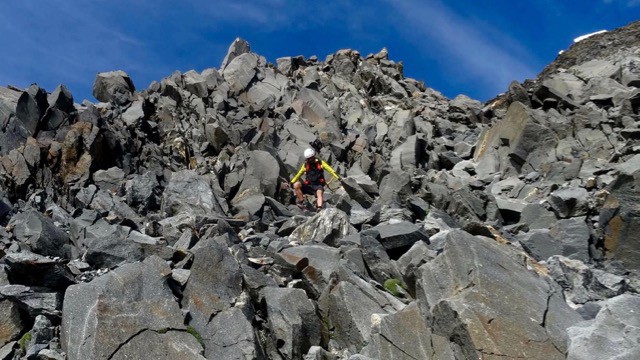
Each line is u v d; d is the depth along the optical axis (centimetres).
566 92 3297
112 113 2909
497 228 2136
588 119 2819
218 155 2948
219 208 2250
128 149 2612
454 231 1416
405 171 2870
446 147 3344
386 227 1819
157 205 2338
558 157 2730
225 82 3712
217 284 1316
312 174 2570
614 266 1844
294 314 1330
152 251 1528
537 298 1306
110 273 1245
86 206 2147
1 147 2342
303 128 3322
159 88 3416
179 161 2806
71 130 2384
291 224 2122
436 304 1272
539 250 1864
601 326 1137
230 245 1636
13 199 2161
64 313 1166
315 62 4744
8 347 1175
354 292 1399
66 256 1659
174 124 3095
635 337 1093
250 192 2552
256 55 4247
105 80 3203
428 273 1387
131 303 1146
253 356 1148
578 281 1576
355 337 1332
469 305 1237
